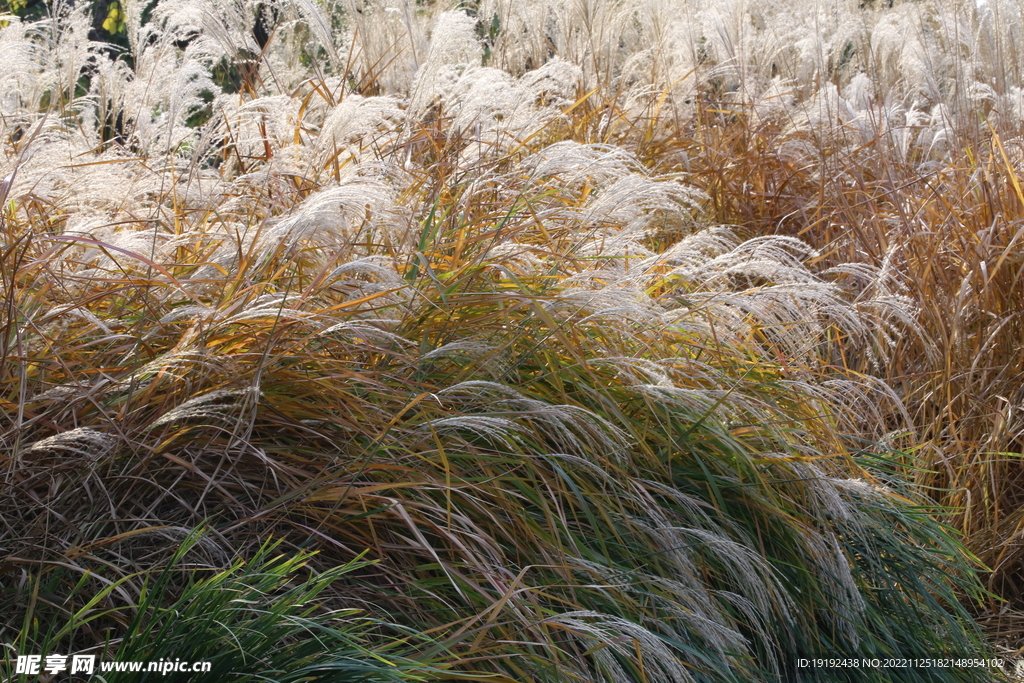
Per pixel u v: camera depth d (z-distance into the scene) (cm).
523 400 275
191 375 265
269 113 439
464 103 432
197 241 330
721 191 573
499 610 228
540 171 364
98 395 254
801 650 296
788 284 343
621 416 293
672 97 659
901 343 464
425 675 221
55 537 228
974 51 571
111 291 275
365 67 580
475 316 311
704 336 362
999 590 394
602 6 617
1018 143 518
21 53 379
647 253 382
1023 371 430
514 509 271
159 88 448
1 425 245
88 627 218
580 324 328
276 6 543
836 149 606
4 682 189
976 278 441
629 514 296
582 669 251
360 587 246
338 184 380
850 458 344
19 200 334
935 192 500
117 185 370
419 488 262
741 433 331
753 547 304
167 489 243
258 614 217
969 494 392
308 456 273
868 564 331
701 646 276
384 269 275
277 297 285
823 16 700
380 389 276
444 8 621
